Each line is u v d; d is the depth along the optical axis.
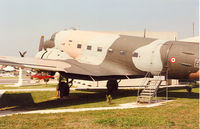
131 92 20.28
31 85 29.36
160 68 14.52
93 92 20.36
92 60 16.56
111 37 16.53
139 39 15.67
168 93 18.77
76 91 21.25
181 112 9.62
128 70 15.54
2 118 8.65
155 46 14.72
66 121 8.04
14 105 13.00
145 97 14.41
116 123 7.69
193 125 7.46
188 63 13.57
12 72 83.56
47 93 18.80
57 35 19.08
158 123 7.69
